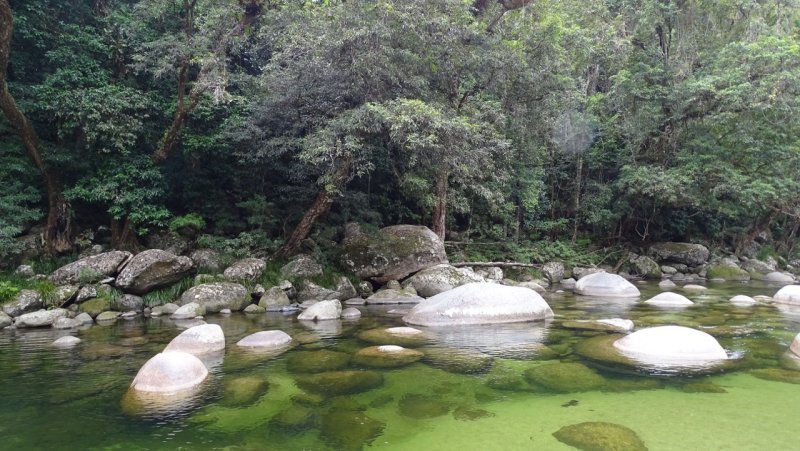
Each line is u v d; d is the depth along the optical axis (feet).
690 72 64.03
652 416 13.76
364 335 25.73
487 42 43.16
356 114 35.83
